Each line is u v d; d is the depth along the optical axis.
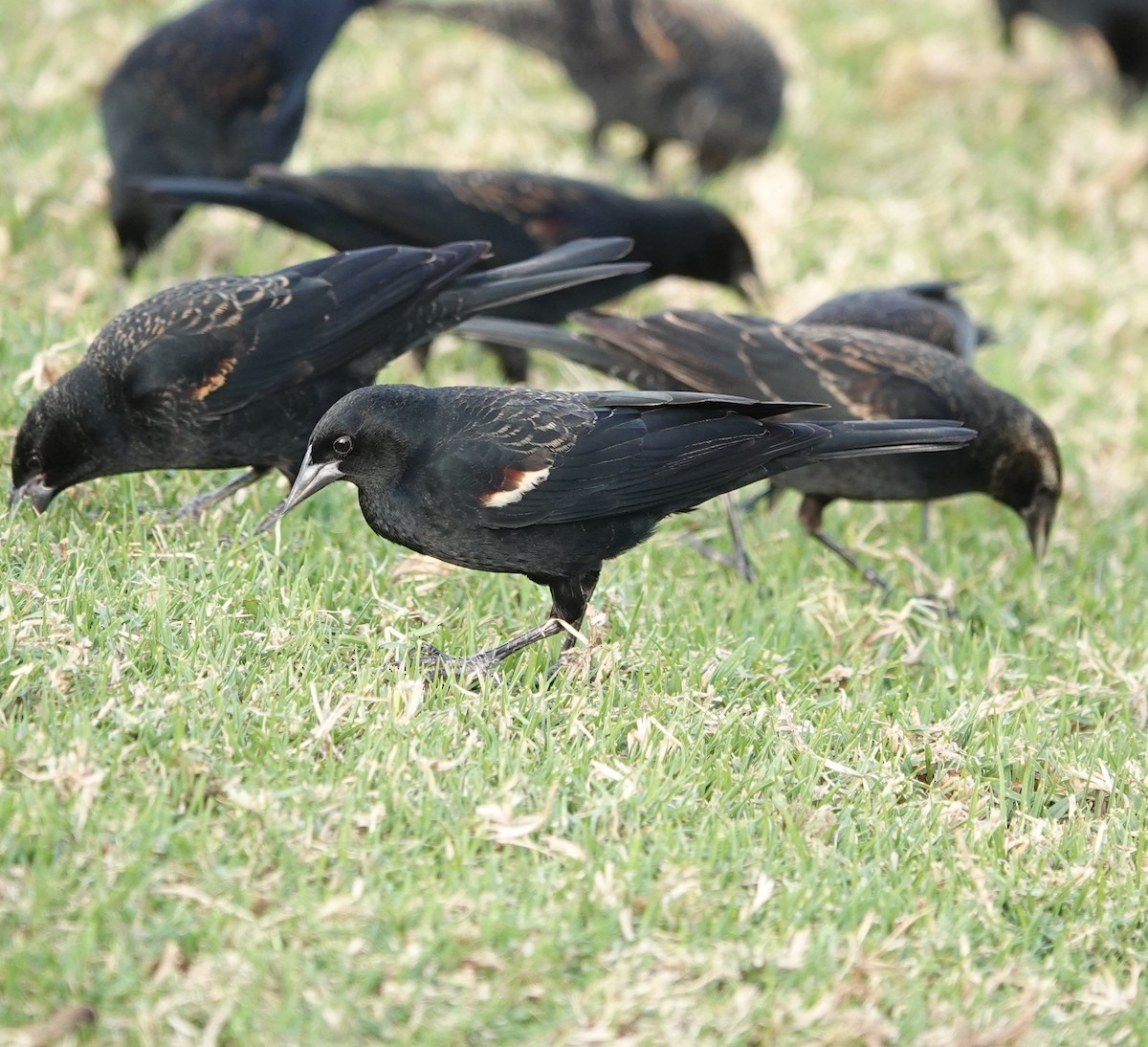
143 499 11.11
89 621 8.99
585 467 9.38
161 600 9.09
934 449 10.05
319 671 8.95
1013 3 22.25
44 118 17.25
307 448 9.93
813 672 10.55
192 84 14.65
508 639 10.09
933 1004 7.54
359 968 7.10
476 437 9.23
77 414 10.06
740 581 11.71
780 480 12.09
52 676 8.42
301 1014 6.87
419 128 18.83
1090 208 19.44
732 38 19.11
